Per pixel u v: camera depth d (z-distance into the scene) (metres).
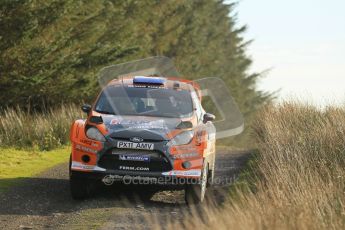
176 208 17.72
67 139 33.94
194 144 18.14
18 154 29.50
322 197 14.51
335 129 22.17
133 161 17.78
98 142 17.89
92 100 50.12
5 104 41.88
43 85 42.59
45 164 26.64
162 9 77.25
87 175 17.91
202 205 17.80
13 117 34.97
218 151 34.53
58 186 20.88
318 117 27.09
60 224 15.46
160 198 19.22
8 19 39.91
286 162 18.72
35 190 20.03
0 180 21.84
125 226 15.02
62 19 44.50
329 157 19.61
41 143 32.31
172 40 79.94
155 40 77.00
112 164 17.88
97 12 49.88
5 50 40.56
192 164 17.98
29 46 41.22
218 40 104.94
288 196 14.68
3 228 15.14
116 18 57.22
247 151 33.72
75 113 37.09
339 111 27.09
